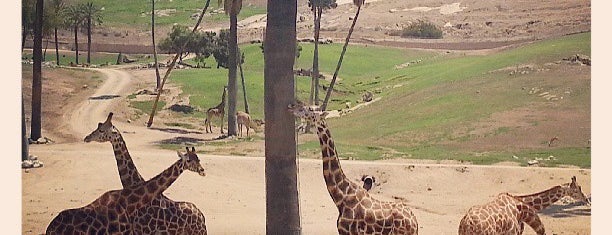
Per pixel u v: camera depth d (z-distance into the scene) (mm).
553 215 9867
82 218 8406
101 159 9781
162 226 8680
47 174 9750
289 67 9336
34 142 9781
